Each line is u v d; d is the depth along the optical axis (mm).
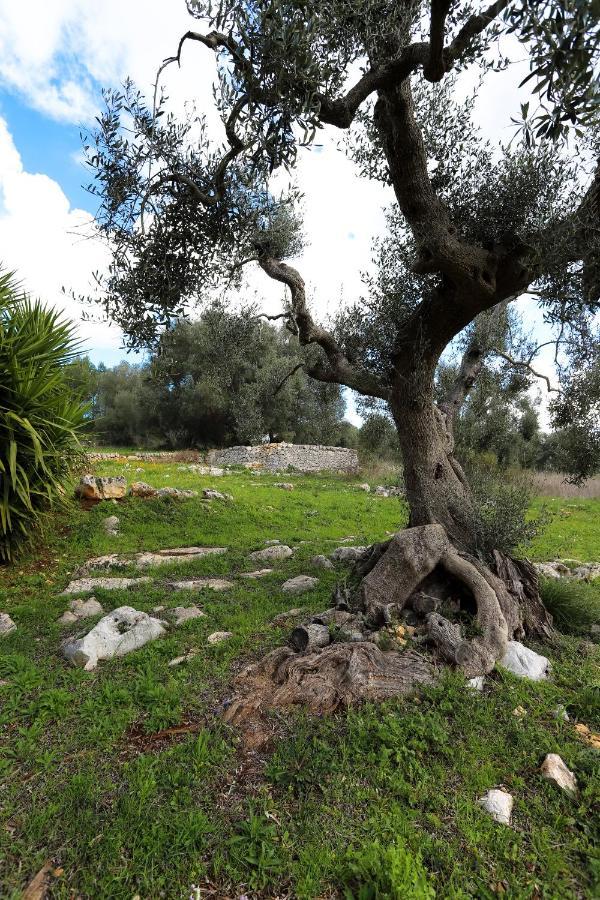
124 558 8227
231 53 3428
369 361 6680
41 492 7637
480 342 7020
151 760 3193
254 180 4219
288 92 3297
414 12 4438
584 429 7000
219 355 8008
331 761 3139
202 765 3119
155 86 3908
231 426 37094
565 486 19391
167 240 4980
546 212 4969
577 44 2270
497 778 3088
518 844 2613
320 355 8516
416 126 4965
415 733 3350
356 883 2373
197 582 7156
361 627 4680
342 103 4457
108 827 2699
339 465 26328
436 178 5953
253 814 2773
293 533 11031
